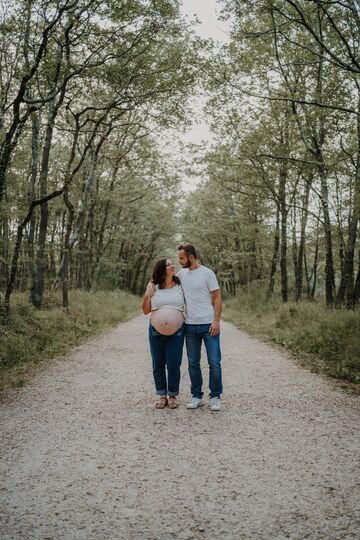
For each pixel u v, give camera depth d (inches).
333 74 552.1
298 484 140.3
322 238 932.0
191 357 228.7
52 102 592.4
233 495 133.6
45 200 460.1
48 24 418.6
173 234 1868.8
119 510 125.1
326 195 631.2
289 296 1076.5
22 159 772.0
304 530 114.4
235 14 444.8
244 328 646.5
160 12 487.5
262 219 1030.4
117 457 163.2
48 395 252.8
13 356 346.3
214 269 1610.5
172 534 113.1
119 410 224.1
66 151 1007.0
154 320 222.1
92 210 1055.0
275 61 596.1
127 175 1067.3
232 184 983.6
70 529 115.3
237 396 251.1
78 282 1135.6
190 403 227.6
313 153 607.8
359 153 565.0
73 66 470.9
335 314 506.3
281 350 425.4
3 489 137.6
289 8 512.1
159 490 137.2
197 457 163.0
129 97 604.4
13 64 486.6
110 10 444.8
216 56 548.1
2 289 834.2
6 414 216.2
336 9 480.4
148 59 586.9
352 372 307.6
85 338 507.2
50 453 167.0
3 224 761.6
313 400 240.1
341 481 141.8
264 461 158.9
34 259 597.9
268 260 1132.5
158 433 189.3
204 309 226.2
